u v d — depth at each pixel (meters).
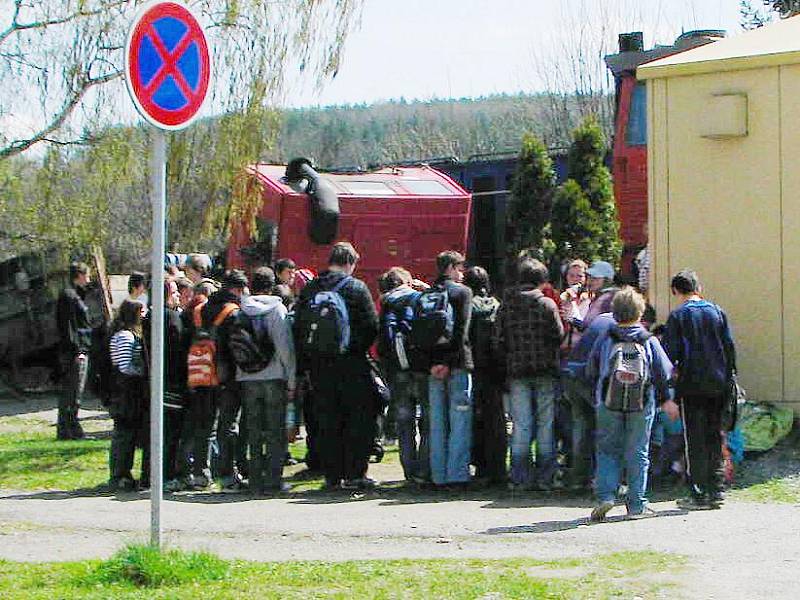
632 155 19.72
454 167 24.11
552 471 11.62
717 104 12.59
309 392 12.64
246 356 11.68
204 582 7.58
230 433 12.15
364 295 11.73
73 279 16.83
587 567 8.10
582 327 11.73
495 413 12.01
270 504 11.29
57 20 16.94
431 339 11.44
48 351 22.92
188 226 19.39
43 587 7.50
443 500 11.38
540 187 22.61
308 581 7.58
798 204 12.34
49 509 11.25
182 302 13.48
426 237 20.33
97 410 20.36
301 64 18.67
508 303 11.45
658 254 13.22
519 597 7.14
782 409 12.30
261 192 19.23
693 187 12.97
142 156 17.94
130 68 7.48
